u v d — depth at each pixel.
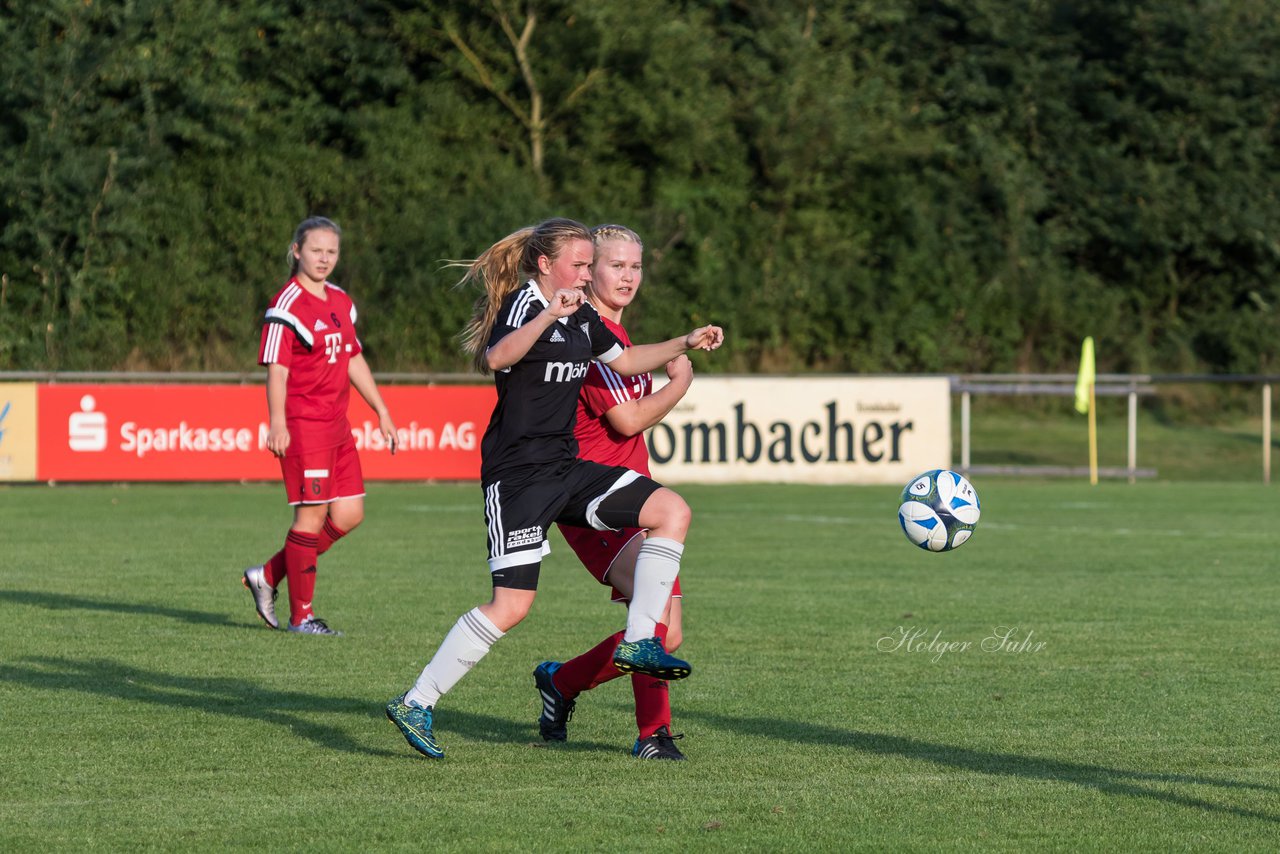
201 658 28.33
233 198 120.38
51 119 114.44
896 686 25.77
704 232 132.75
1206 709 23.77
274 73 130.00
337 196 125.38
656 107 134.25
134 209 115.94
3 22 114.56
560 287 19.41
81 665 27.41
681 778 18.98
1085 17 151.62
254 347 113.94
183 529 56.97
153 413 78.50
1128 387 94.62
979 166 145.62
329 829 16.42
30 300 111.62
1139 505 74.25
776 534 56.72
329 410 31.83
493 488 19.42
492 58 133.38
